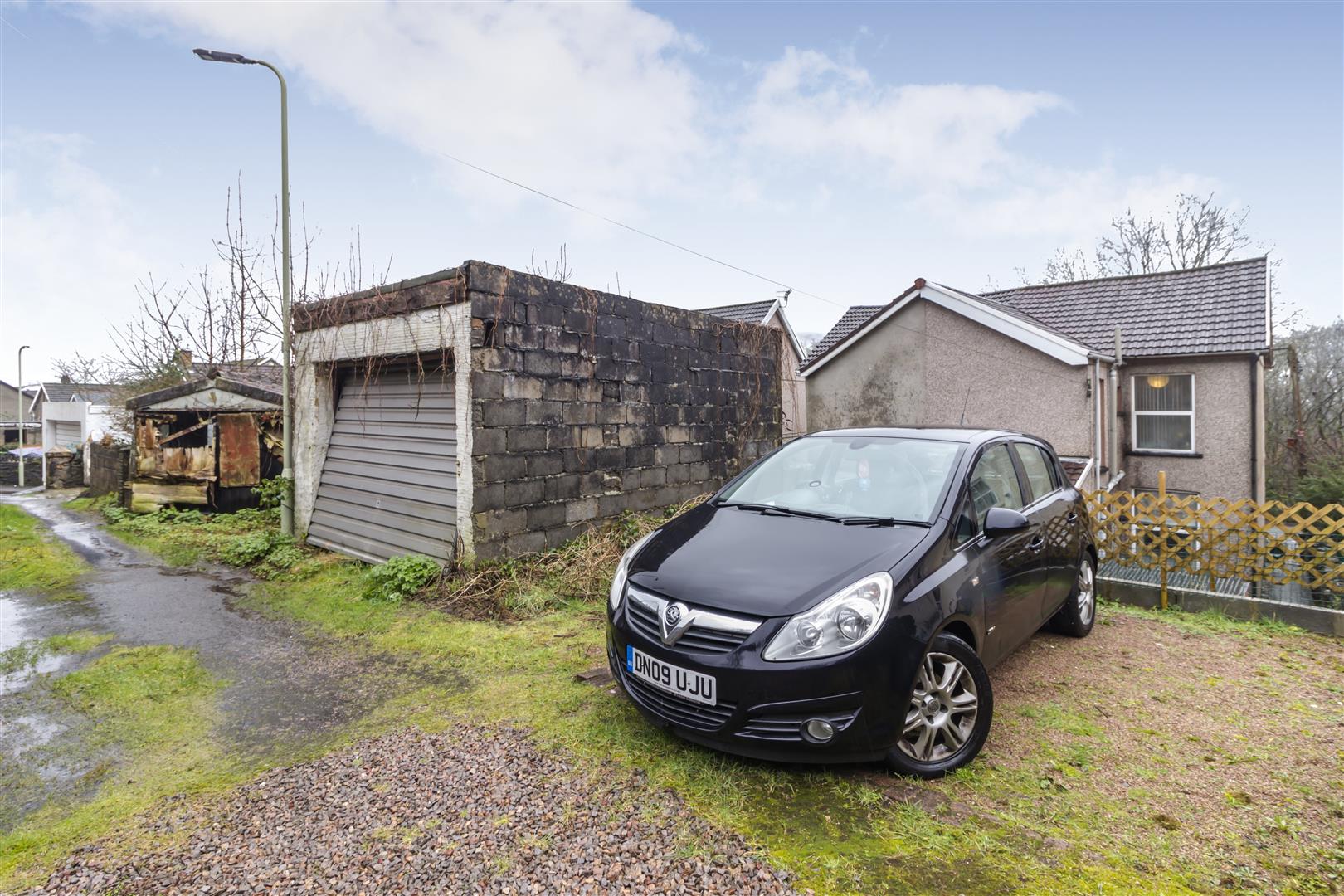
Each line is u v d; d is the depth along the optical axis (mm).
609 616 3520
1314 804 2885
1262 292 12375
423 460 7027
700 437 8938
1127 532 6320
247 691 4266
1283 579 5609
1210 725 3639
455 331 6348
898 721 2865
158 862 2543
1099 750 3352
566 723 3633
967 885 2350
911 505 3645
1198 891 2330
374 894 2322
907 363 13820
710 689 2900
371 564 7457
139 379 19250
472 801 2900
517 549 6605
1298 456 15680
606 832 2652
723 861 2467
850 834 2637
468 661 4699
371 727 3717
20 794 3098
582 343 7258
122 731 3730
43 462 23641
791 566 3160
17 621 5812
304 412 8484
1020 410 12258
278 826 2762
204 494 11594
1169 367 12469
